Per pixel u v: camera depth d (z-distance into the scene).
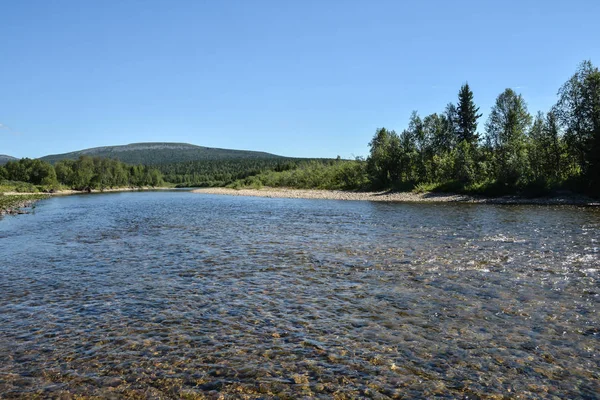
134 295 11.84
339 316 9.89
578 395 6.42
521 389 6.59
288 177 113.88
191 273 14.34
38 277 14.09
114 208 49.75
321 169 105.94
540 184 47.50
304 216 34.44
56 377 7.19
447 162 63.75
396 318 9.68
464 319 9.54
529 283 12.26
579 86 46.34
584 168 46.69
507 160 51.88
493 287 11.93
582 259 15.30
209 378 7.07
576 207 38.62
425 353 7.87
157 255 17.67
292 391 6.61
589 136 45.44
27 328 9.45
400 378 6.97
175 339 8.70
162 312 10.38
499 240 19.66
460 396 6.41
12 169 147.88
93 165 167.38
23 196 84.25
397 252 17.19
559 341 8.32
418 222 27.80
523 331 8.82
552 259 15.36
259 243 20.34
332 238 21.52
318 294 11.65
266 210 42.09
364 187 78.56
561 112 48.06
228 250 18.58
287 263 15.66
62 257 17.55
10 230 27.45
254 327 9.30
